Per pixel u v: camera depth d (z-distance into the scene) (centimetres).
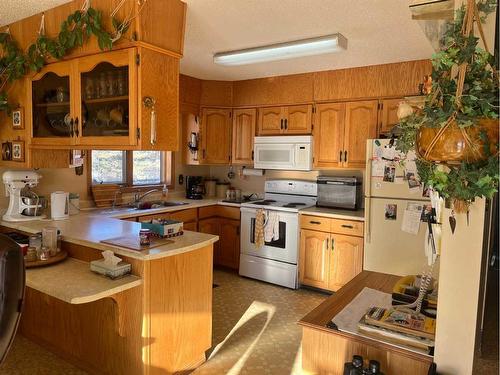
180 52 222
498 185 94
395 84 351
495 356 270
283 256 398
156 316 215
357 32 263
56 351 257
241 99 447
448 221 120
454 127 89
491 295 380
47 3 229
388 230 329
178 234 246
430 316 148
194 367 242
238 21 245
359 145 377
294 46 281
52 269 211
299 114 410
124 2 201
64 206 296
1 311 110
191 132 464
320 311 164
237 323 310
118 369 222
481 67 90
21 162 273
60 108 246
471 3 91
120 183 419
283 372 240
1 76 274
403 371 133
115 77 215
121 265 204
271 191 463
